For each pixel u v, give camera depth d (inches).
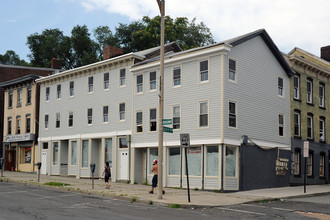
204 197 797.2
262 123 1079.6
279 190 1000.2
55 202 694.5
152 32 2094.0
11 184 1061.8
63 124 1453.0
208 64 994.7
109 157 1267.2
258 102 1074.7
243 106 1019.3
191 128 1014.4
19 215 534.3
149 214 574.9
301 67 1275.8
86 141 1358.3
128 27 2561.5
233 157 984.9
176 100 1059.3
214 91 976.3
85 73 1380.4
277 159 1116.5
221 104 957.2
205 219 541.0
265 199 778.8
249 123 1032.8
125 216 545.6
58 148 1465.3
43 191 888.9
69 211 584.7
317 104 1336.1
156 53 1293.1
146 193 835.4
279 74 1173.1
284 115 1172.5
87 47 2541.8
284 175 1141.1
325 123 1369.3
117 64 1258.0
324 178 1331.2
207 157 981.2
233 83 994.7
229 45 973.8
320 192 943.7
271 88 1131.9
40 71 1950.1
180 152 1038.4
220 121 953.5
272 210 644.1
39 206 636.1
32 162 1595.7
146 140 1131.3
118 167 1216.2
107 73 1302.9
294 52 1540.4
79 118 1385.3
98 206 652.7
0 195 793.6
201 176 981.2
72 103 1424.7
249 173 1011.3
